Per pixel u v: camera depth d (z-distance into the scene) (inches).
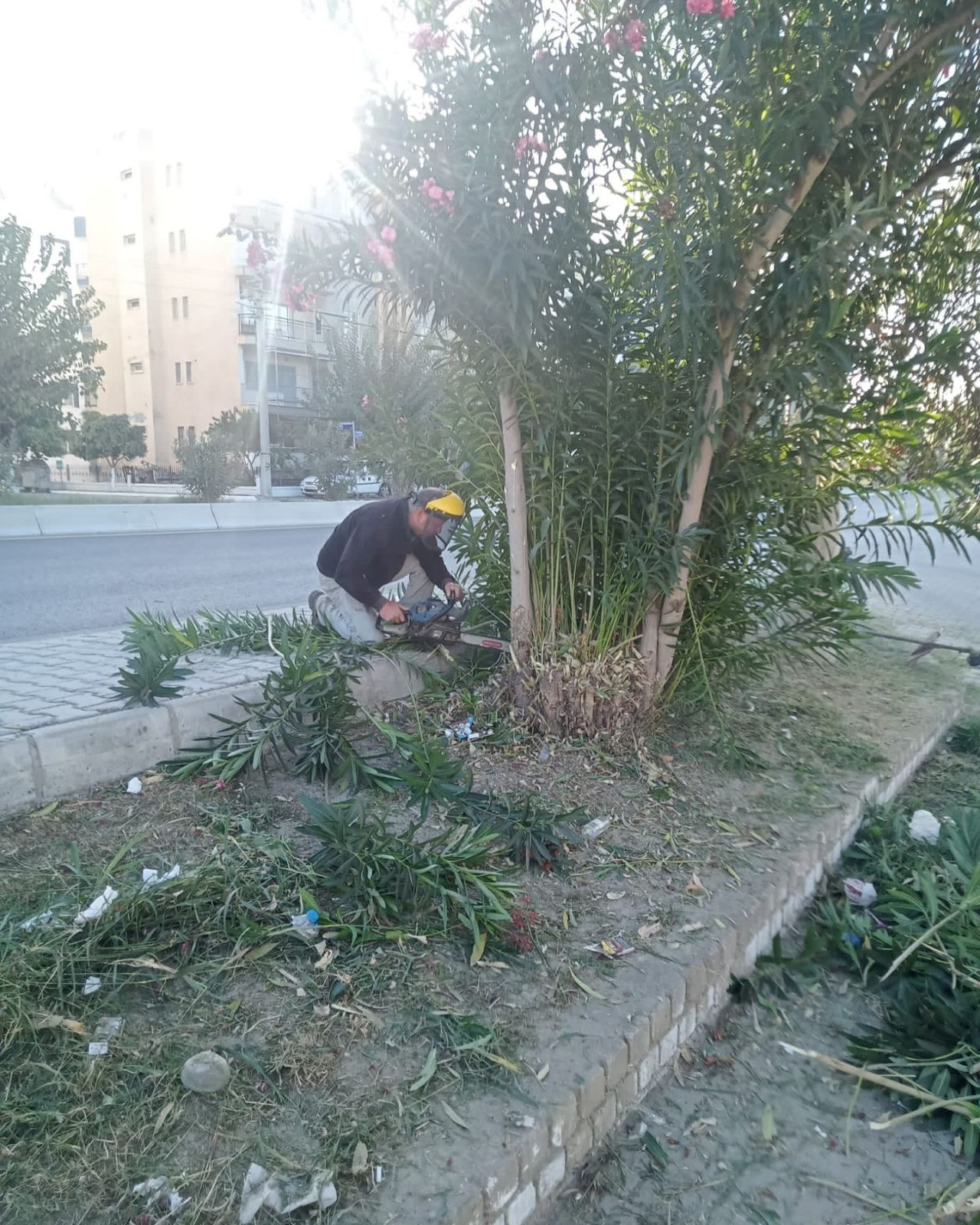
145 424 1726.1
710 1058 104.6
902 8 126.0
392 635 192.7
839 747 191.2
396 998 94.6
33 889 107.3
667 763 168.1
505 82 130.8
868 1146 92.4
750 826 146.8
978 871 125.6
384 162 138.9
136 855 117.8
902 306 161.6
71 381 895.7
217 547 605.0
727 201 136.8
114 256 1691.7
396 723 177.0
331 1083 81.6
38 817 126.3
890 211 130.9
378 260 139.4
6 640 260.7
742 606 167.0
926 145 152.0
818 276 133.6
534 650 171.0
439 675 197.5
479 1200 70.0
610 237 151.3
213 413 1637.6
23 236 843.4
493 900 107.9
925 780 204.5
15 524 654.5
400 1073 83.7
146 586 399.5
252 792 142.2
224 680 175.8
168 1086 79.0
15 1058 80.8
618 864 130.1
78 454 1471.5
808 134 133.9
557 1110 80.5
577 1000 97.6
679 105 135.6
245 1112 77.2
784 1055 106.7
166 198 1598.2
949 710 241.1
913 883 142.0
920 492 154.9
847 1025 113.5
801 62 132.9
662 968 104.9
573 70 136.2
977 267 163.0
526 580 169.5
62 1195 67.6
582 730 168.2
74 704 155.7
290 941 102.3
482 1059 86.4
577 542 164.7
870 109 141.1
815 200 146.5
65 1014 86.7
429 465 196.9
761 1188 85.7
